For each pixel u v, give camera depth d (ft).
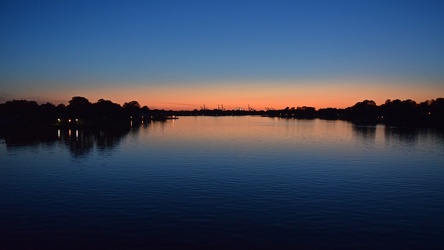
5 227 90.43
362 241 81.92
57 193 125.70
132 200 116.16
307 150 266.98
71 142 328.49
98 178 153.28
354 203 113.39
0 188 133.80
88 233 86.28
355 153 248.52
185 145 303.89
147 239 82.74
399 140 362.53
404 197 121.70
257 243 80.59
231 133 478.18
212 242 81.10
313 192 128.06
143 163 197.88
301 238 83.56
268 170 174.70
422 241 82.23
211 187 135.74
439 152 256.73
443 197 122.11
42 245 79.20
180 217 98.32
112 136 408.67
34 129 538.47
